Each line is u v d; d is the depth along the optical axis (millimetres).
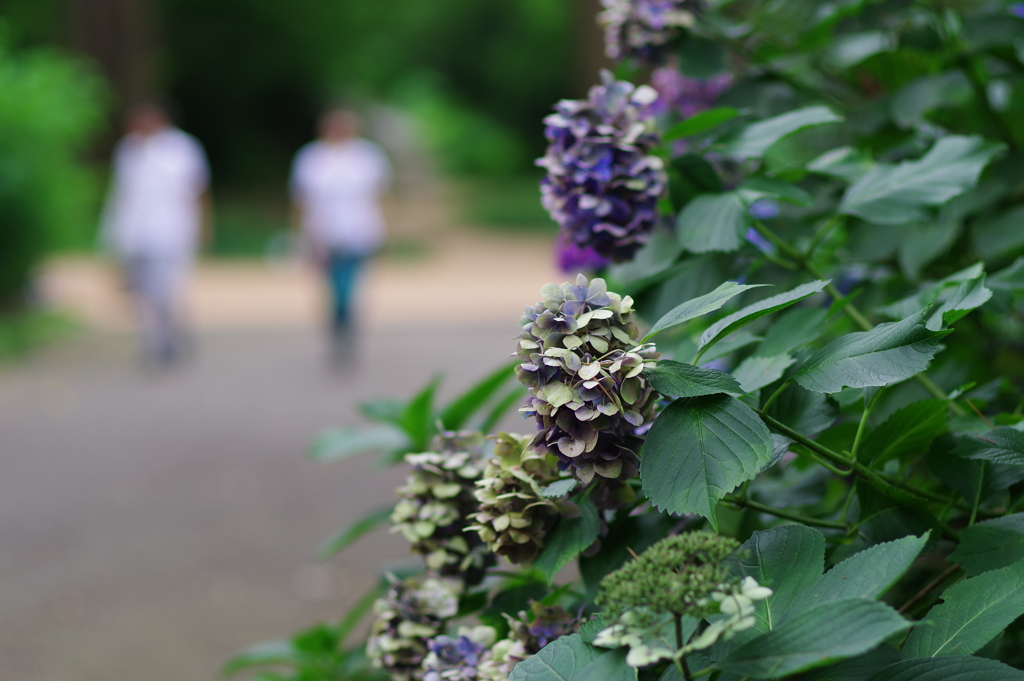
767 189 1509
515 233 23719
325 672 2057
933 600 1270
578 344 1020
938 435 1249
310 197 9211
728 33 2010
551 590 1325
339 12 30359
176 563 4742
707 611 856
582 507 1163
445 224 24375
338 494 5629
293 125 32031
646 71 2043
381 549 4820
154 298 9508
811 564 978
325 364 9500
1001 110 1986
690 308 1037
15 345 10328
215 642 3947
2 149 10797
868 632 802
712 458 1002
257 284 15906
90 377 9211
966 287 1131
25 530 5227
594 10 14656
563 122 1381
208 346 10672
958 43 1951
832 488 1503
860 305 1840
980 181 1838
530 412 1041
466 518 1336
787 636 836
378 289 15305
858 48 2045
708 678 953
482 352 9883
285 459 6348
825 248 2006
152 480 6031
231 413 7684
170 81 29875
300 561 4719
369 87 35438
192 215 9594
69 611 4258
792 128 1519
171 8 29125
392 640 1368
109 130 18984
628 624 873
